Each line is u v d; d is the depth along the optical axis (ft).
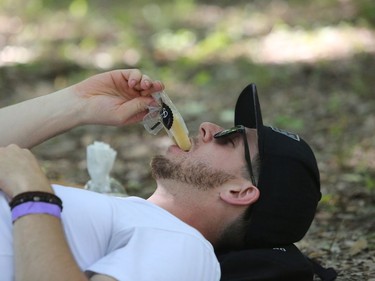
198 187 15.62
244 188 15.51
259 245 15.80
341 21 60.34
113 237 14.48
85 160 32.17
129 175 29.96
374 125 35.53
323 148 33.14
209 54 53.72
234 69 49.06
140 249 14.06
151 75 48.21
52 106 17.01
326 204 25.18
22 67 48.34
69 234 14.21
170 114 16.51
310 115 38.42
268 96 42.65
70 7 70.69
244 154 15.70
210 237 15.80
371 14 60.39
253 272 15.15
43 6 71.67
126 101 17.24
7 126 16.84
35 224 13.44
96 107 16.97
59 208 13.83
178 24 65.72
